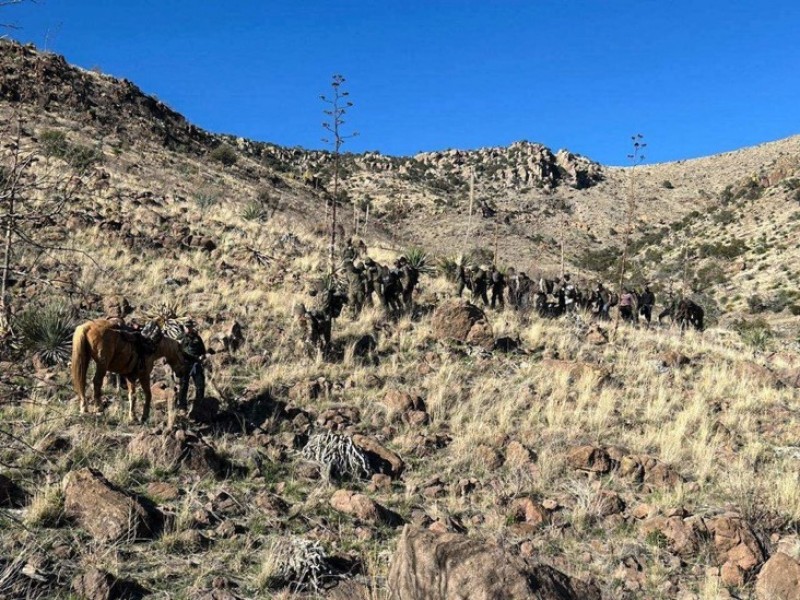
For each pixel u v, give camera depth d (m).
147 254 19.39
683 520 8.19
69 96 51.84
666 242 89.62
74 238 18.59
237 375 12.57
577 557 7.53
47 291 13.85
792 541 8.13
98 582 5.66
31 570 5.79
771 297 57.28
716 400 14.42
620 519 8.53
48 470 7.73
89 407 9.66
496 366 15.22
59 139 31.59
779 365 19.75
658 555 7.70
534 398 13.27
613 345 18.59
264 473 8.84
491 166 138.62
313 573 6.34
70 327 11.62
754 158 149.12
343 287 18.12
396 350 15.55
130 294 15.84
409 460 10.05
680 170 154.00
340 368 13.73
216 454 8.77
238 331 14.01
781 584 6.79
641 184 143.25
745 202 93.00
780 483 9.84
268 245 24.72
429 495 8.90
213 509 7.57
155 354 9.82
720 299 60.62
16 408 9.34
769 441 12.26
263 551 6.84
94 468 7.92
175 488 7.78
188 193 34.81
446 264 25.75
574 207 120.75
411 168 132.88
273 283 19.08
